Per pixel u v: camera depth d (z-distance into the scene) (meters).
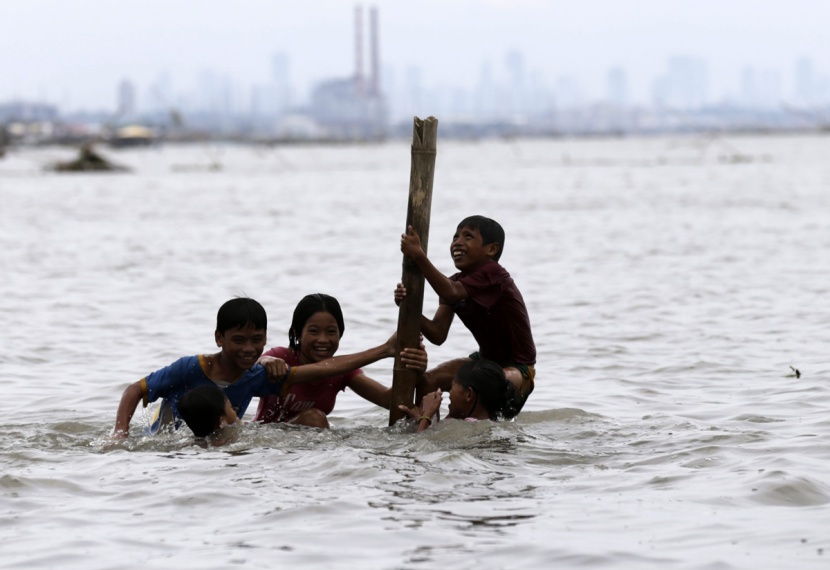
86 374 45.22
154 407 37.97
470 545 22.53
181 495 26.14
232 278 77.75
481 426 32.62
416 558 21.84
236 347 32.94
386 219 135.38
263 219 138.00
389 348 34.72
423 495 26.05
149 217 143.75
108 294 69.94
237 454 30.30
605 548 22.28
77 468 29.05
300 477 27.75
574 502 25.52
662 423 34.47
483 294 34.59
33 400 40.12
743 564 21.39
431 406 33.41
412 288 33.75
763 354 47.69
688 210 140.62
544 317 59.19
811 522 23.81
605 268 81.38
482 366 33.59
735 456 29.73
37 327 57.16
